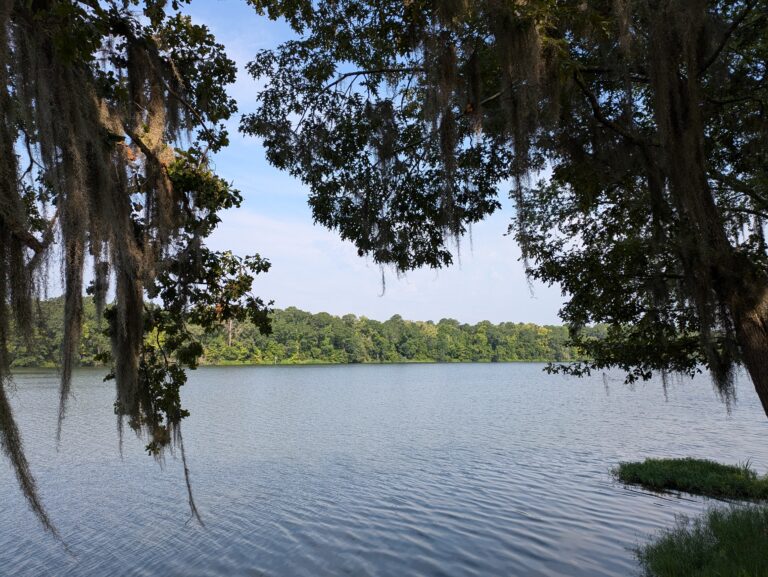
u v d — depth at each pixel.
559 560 11.70
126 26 6.76
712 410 45.53
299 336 147.62
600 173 7.35
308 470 23.12
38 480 21.05
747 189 8.12
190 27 7.63
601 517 14.68
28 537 14.35
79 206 5.20
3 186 4.64
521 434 33.28
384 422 41.38
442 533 14.16
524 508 16.11
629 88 5.98
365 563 12.25
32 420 39.22
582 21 5.74
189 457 26.45
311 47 7.97
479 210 7.84
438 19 5.57
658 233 6.68
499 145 7.48
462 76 6.20
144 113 7.37
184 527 15.15
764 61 7.37
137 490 19.52
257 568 12.08
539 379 111.00
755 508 12.32
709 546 9.79
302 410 50.78
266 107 7.99
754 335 5.70
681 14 5.15
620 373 117.19
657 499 16.19
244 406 54.69
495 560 12.03
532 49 5.34
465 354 152.00
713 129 8.46
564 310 10.81
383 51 7.72
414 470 22.72
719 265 5.91
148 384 7.61
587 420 40.28
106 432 33.88
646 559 10.56
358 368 164.25
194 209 8.10
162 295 8.01
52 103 5.18
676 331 9.27
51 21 5.05
